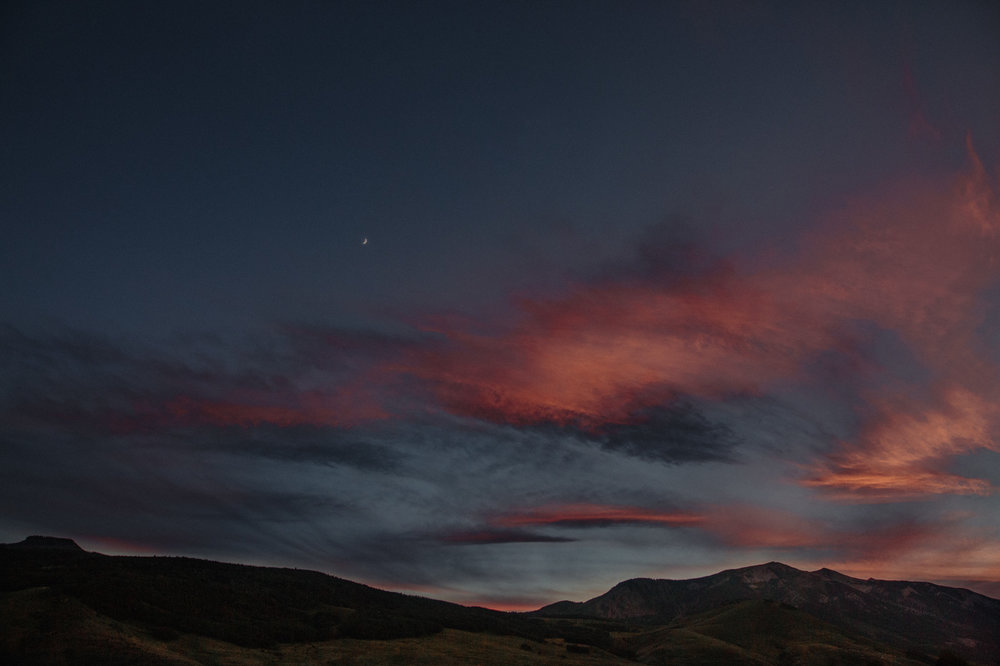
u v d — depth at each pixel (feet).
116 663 335.26
